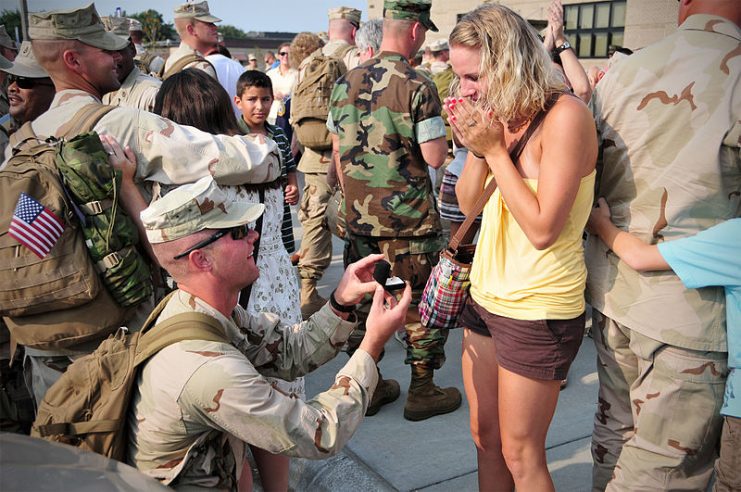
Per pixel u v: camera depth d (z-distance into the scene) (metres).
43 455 1.57
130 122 2.35
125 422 1.77
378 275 2.11
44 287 2.04
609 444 2.36
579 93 3.88
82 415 1.72
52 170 2.10
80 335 2.13
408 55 3.31
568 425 3.35
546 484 2.25
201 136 2.41
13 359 2.27
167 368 1.70
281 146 4.68
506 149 2.04
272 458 2.66
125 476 1.58
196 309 1.82
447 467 3.05
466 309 2.42
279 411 1.70
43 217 2.02
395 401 3.67
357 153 3.30
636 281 2.08
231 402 1.66
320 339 2.13
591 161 2.02
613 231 2.11
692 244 1.94
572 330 2.14
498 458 2.47
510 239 2.16
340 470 2.97
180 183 2.37
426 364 3.41
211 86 2.61
